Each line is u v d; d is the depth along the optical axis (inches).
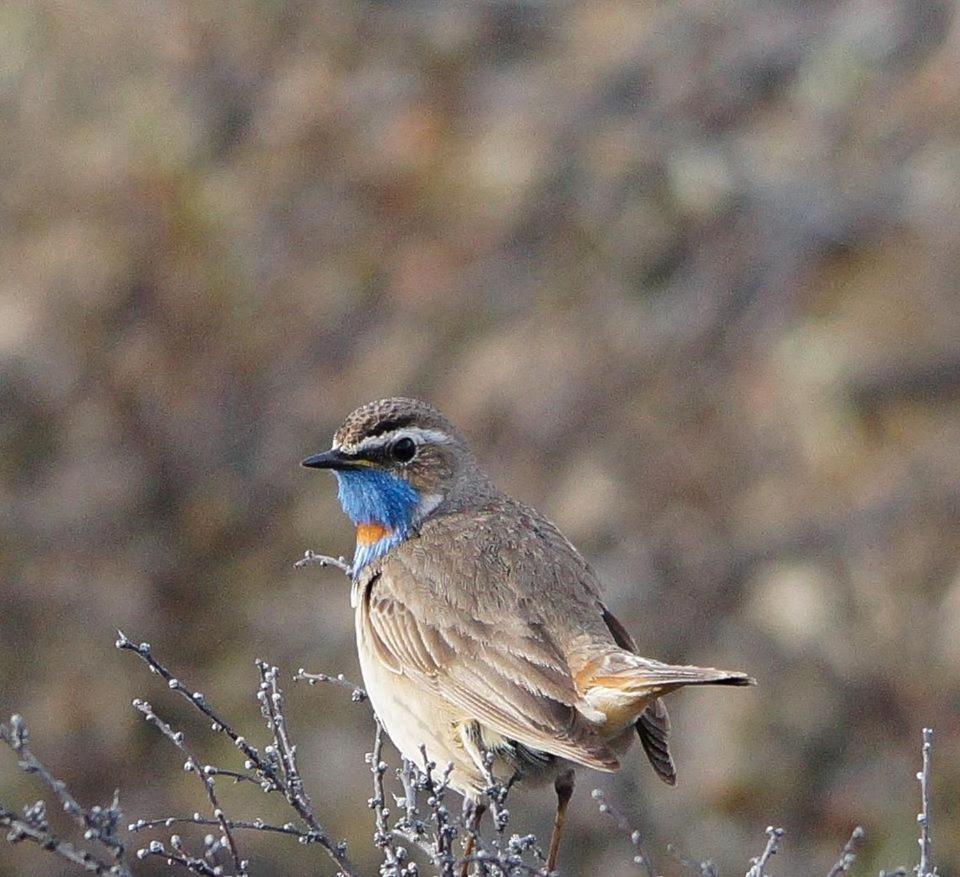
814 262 765.3
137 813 614.9
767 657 657.6
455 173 782.5
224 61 774.5
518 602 380.8
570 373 729.6
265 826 321.4
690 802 613.3
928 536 689.6
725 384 731.4
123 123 754.2
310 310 743.1
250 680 656.4
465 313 753.6
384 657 387.2
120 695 655.1
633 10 834.2
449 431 412.2
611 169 786.8
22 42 762.2
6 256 733.9
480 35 821.2
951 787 621.6
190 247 738.8
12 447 709.9
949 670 650.8
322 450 719.7
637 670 358.9
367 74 797.2
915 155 784.9
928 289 751.1
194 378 724.7
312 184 765.9
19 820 309.7
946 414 721.6
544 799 602.5
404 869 326.3
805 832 612.1
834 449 714.2
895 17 815.1
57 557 687.7
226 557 698.2
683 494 701.3
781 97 806.5
